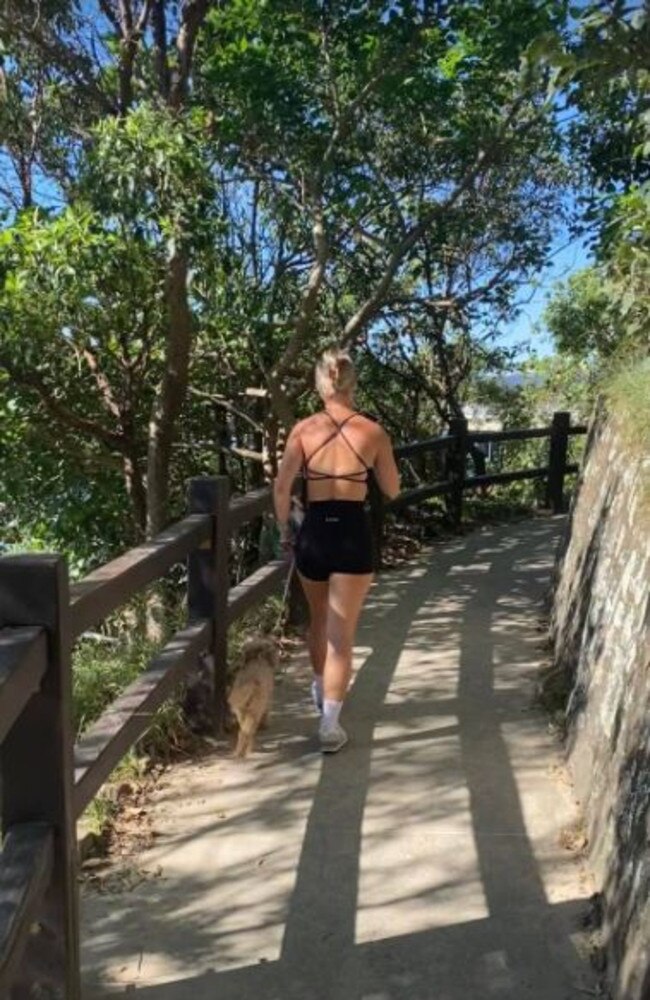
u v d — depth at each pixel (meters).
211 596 4.50
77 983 2.64
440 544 9.56
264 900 3.24
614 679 3.62
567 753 4.21
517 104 8.02
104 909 3.21
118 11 8.22
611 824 3.12
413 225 9.74
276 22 7.63
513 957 2.91
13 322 7.15
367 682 5.33
